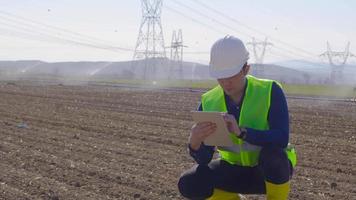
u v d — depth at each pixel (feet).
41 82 206.59
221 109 19.47
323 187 33.01
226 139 18.34
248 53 18.76
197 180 19.56
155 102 106.22
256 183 19.86
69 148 45.57
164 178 33.99
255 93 18.84
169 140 51.19
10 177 33.50
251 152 19.21
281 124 18.54
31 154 41.63
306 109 99.09
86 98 114.73
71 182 32.76
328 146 51.21
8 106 88.69
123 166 37.86
